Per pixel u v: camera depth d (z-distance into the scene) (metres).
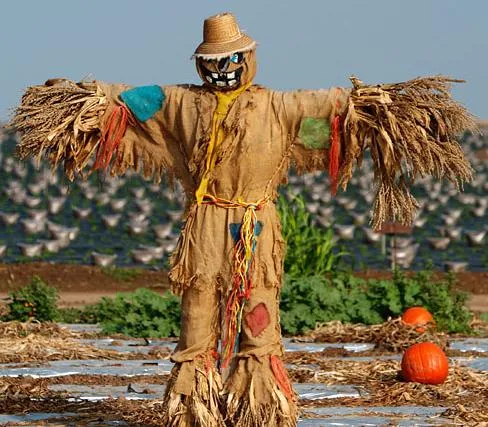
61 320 45.34
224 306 20.42
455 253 80.75
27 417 24.64
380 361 32.28
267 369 20.22
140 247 73.81
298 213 54.19
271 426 20.11
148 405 25.83
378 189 20.91
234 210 20.44
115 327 41.94
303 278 44.81
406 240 78.12
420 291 43.75
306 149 20.52
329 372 31.22
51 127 20.94
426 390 28.61
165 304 42.50
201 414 20.25
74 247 79.44
